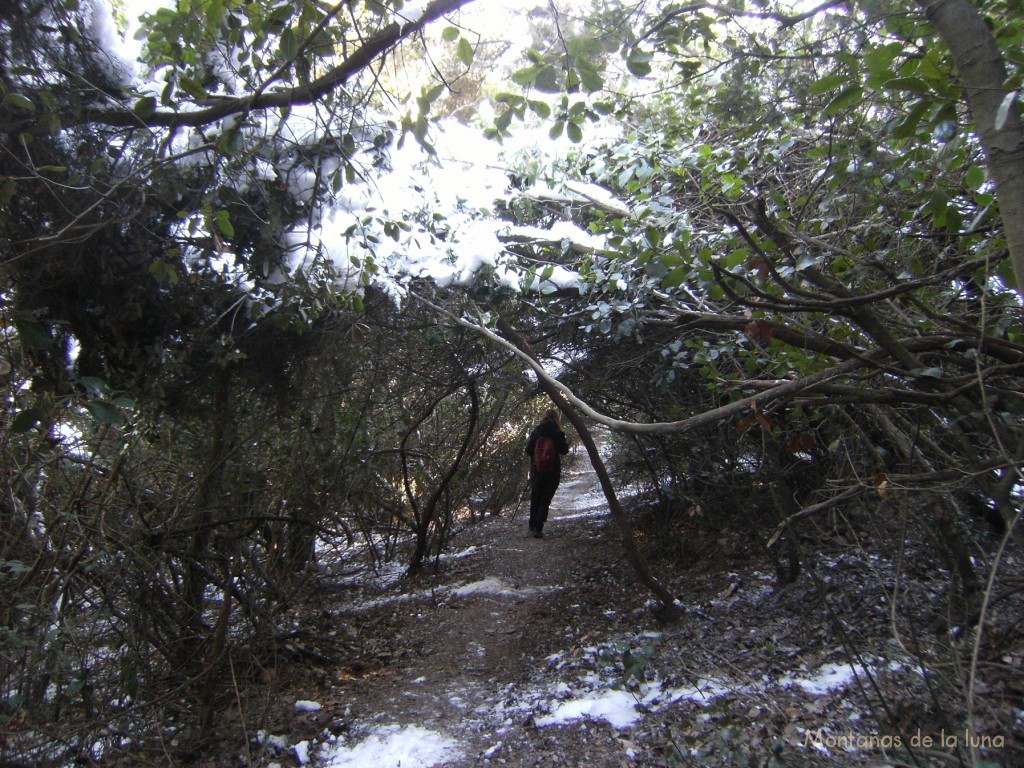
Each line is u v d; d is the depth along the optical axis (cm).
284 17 309
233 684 470
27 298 376
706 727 396
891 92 346
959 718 313
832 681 413
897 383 372
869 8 296
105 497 427
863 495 401
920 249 353
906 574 488
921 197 308
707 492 746
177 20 315
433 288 518
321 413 618
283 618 634
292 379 553
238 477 518
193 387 485
